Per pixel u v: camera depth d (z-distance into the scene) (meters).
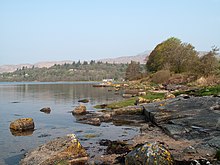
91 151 15.35
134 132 21.17
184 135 16.75
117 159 13.29
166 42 109.62
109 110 33.69
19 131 22.61
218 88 31.27
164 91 51.00
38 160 12.70
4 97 61.59
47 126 24.89
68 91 82.38
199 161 10.85
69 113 33.88
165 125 20.25
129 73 138.62
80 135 20.36
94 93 70.06
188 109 22.38
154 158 10.34
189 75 67.50
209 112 20.09
